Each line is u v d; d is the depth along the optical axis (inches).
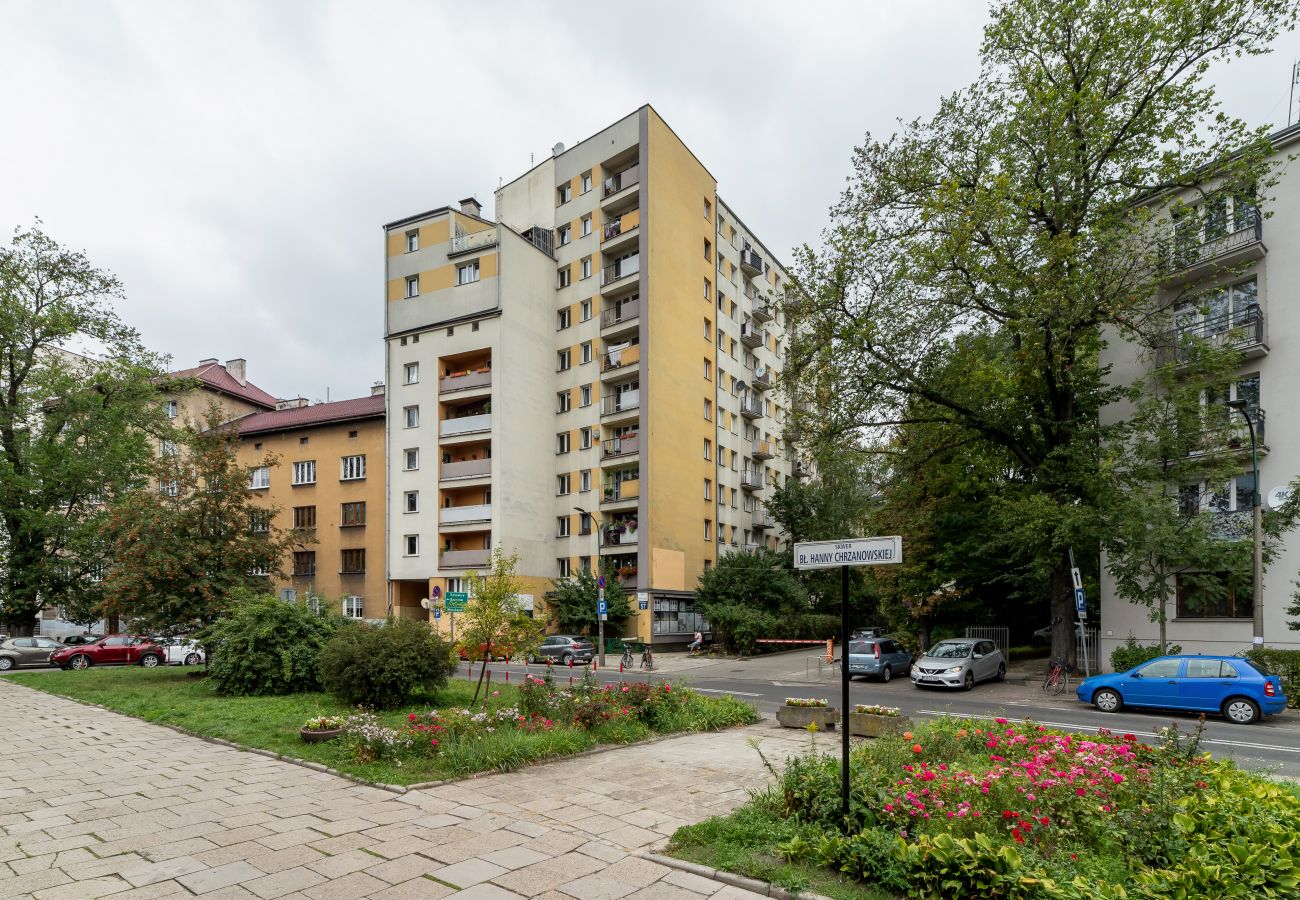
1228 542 700.0
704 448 1667.1
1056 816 210.7
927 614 1075.9
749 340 1903.3
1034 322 711.1
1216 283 824.9
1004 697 737.6
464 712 412.2
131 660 1111.6
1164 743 274.2
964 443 908.6
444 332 1569.9
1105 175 772.6
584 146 1662.2
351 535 1630.2
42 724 494.0
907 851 189.2
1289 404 785.6
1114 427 794.8
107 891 198.8
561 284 1688.0
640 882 205.5
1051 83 767.1
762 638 1314.0
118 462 1182.9
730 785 318.7
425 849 233.1
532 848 234.1
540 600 1513.3
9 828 255.4
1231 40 685.9
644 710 478.0
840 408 834.2
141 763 363.3
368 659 527.5
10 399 1166.3
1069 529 727.1
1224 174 732.0
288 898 194.5
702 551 1616.6
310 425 1694.1
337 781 324.5
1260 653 675.4
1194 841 191.2
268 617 636.1
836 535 1739.7
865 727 447.5
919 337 797.2
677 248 1600.6
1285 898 163.3
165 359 1305.4
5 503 1107.3
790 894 191.3
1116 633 888.3
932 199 757.3
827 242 823.1
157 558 719.1
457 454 1585.9
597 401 1569.9
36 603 1157.1
